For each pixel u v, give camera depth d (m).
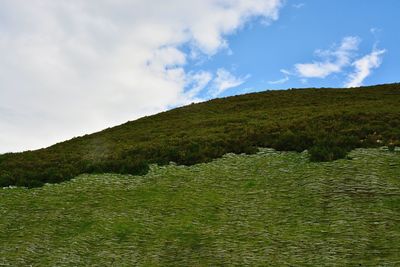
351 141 28.27
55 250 17.73
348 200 19.92
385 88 56.53
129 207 22.25
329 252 15.41
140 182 26.48
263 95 60.78
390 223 17.16
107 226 19.97
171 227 19.42
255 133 33.78
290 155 28.42
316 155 26.42
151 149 32.88
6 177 28.83
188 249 17.12
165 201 22.77
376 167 23.55
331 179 22.67
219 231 18.52
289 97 56.59
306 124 34.62
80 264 16.47
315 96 55.50
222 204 21.66
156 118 54.19
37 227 20.41
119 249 17.61
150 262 16.27
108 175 28.44
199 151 30.94
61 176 28.44
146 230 19.36
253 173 25.91
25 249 17.91
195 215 20.59
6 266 16.41
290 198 21.38
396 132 29.30
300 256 15.39
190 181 25.69
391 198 19.61
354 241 16.02
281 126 35.28
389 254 14.68
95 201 23.55
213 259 15.92
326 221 18.19
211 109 55.47
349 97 52.09
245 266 15.07
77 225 20.42
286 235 17.31
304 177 23.75
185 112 55.53
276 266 14.80
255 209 20.56
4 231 20.22
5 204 24.00
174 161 30.42
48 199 24.45
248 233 17.97
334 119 35.88
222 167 27.75
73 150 39.72
